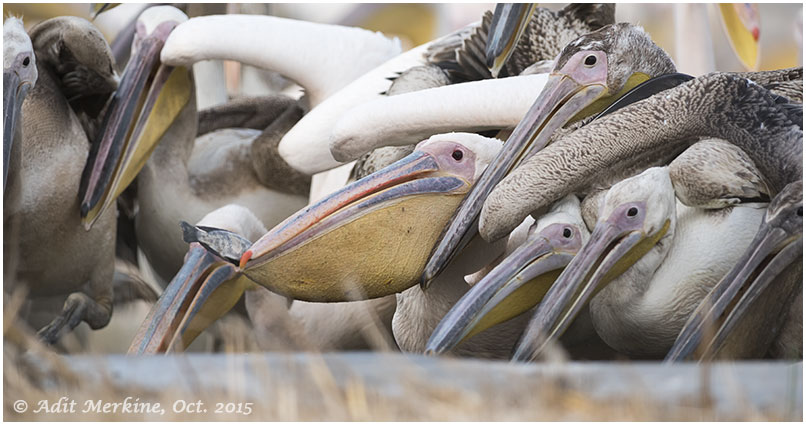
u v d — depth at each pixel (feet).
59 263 30.68
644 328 22.67
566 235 22.80
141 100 32.04
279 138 34.45
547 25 31.71
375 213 22.79
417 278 23.52
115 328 36.14
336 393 14.40
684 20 40.88
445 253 23.16
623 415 13.46
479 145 23.90
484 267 25.09
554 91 24.88
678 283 22.25
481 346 25.14
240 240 22.95
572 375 14.93
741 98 22.30
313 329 29.22
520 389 14.29
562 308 21.74
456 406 13.74
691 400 14.07
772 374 15.60
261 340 26.78
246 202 34.88
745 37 41.70
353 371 15.58
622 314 22.79
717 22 50.60
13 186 26.89
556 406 13.75
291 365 16.02
